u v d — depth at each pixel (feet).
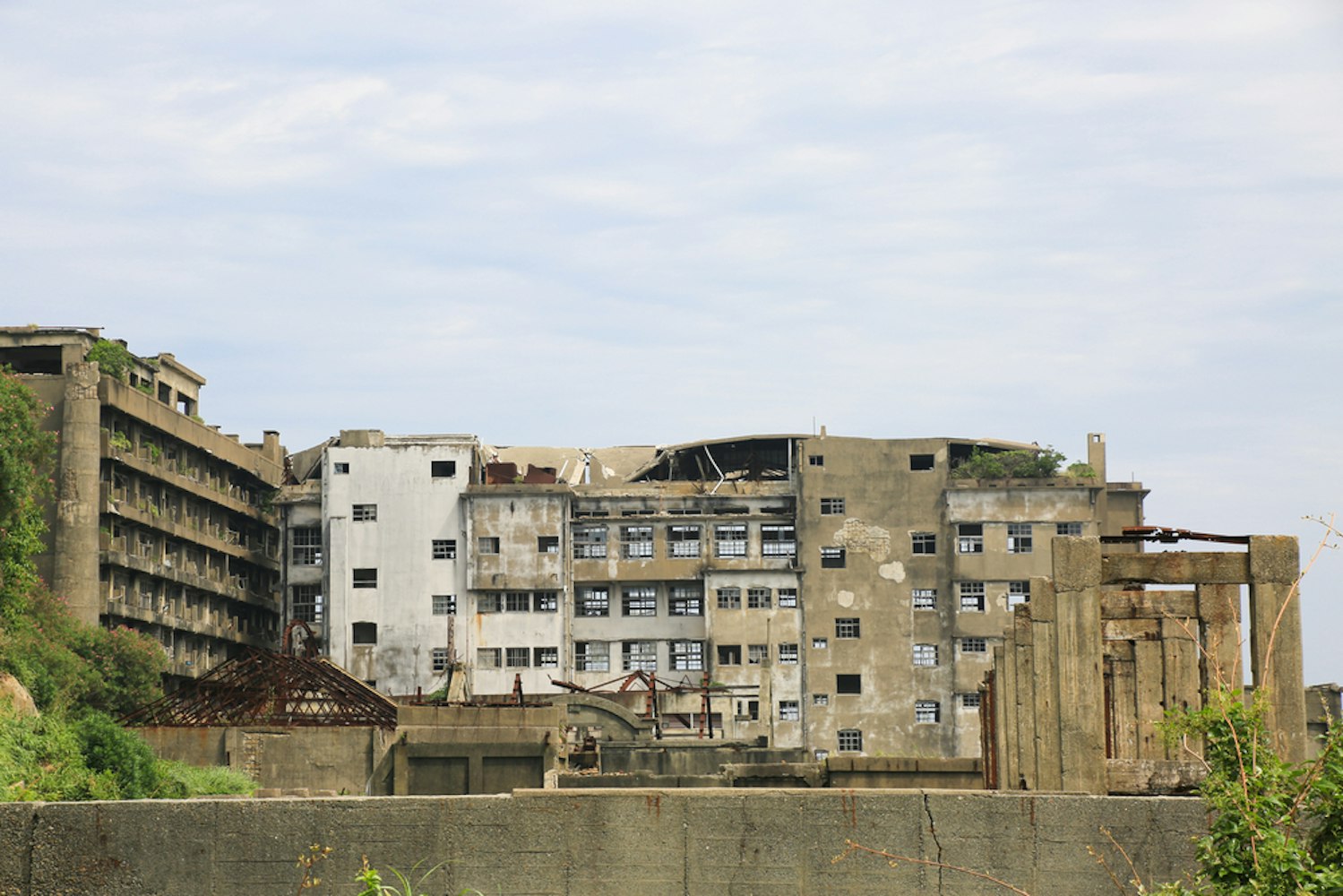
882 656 298.97
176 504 286.87
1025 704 89.71
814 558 302.04
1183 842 52.95
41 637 217.56
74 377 258.78
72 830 52.42
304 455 345.51
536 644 299.58
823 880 53.36
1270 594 69.10
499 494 303.68
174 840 52.44
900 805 53.78
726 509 307.17
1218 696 47.98
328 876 52.54
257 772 171.12
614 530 304.09
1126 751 92.38
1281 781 45.42
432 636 299.79
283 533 309.01
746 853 53.47
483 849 53.06
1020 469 308.40
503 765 171.94
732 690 268.82
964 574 300.20
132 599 267.59
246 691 179.73
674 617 303.27
